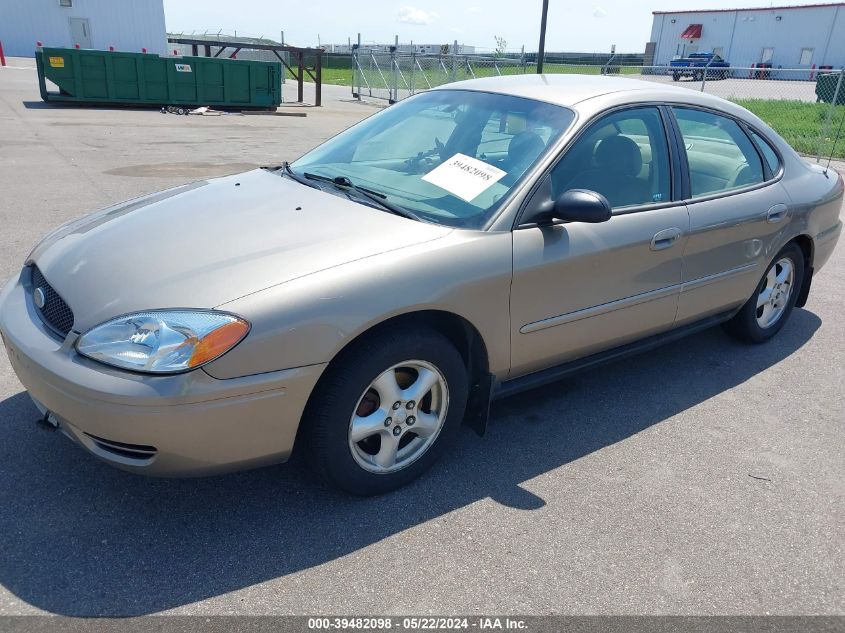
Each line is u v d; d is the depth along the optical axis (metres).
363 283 2.51
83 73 17.59
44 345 2.46
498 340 2.96
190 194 3.36
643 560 2.57
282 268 2.51
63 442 3.06
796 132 16.38
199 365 2.25
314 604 2.28
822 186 4.61
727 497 2.99
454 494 2.90
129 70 18.03
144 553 2.46
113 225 3.02
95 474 2.87
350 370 2.54
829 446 3.45
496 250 2.85
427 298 2.64
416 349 2.69
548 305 3.07
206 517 2.67
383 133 3.76
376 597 2.33
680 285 3.68
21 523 2.57
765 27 46.97
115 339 2.31
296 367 2.40
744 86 31.58
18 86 22.12
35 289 2.78
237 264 2.54
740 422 3.64
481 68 24.02
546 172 3.06
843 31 43.28
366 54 26.41
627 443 3.38
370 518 2.72
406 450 2.90
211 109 19.52
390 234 2.77
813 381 4.18
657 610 2.34
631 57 54.03
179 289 2.42
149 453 2.34
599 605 2.35
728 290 4.04
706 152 3.85
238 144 12.76
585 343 3.35
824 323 5.18
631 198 3.41
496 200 2.99
